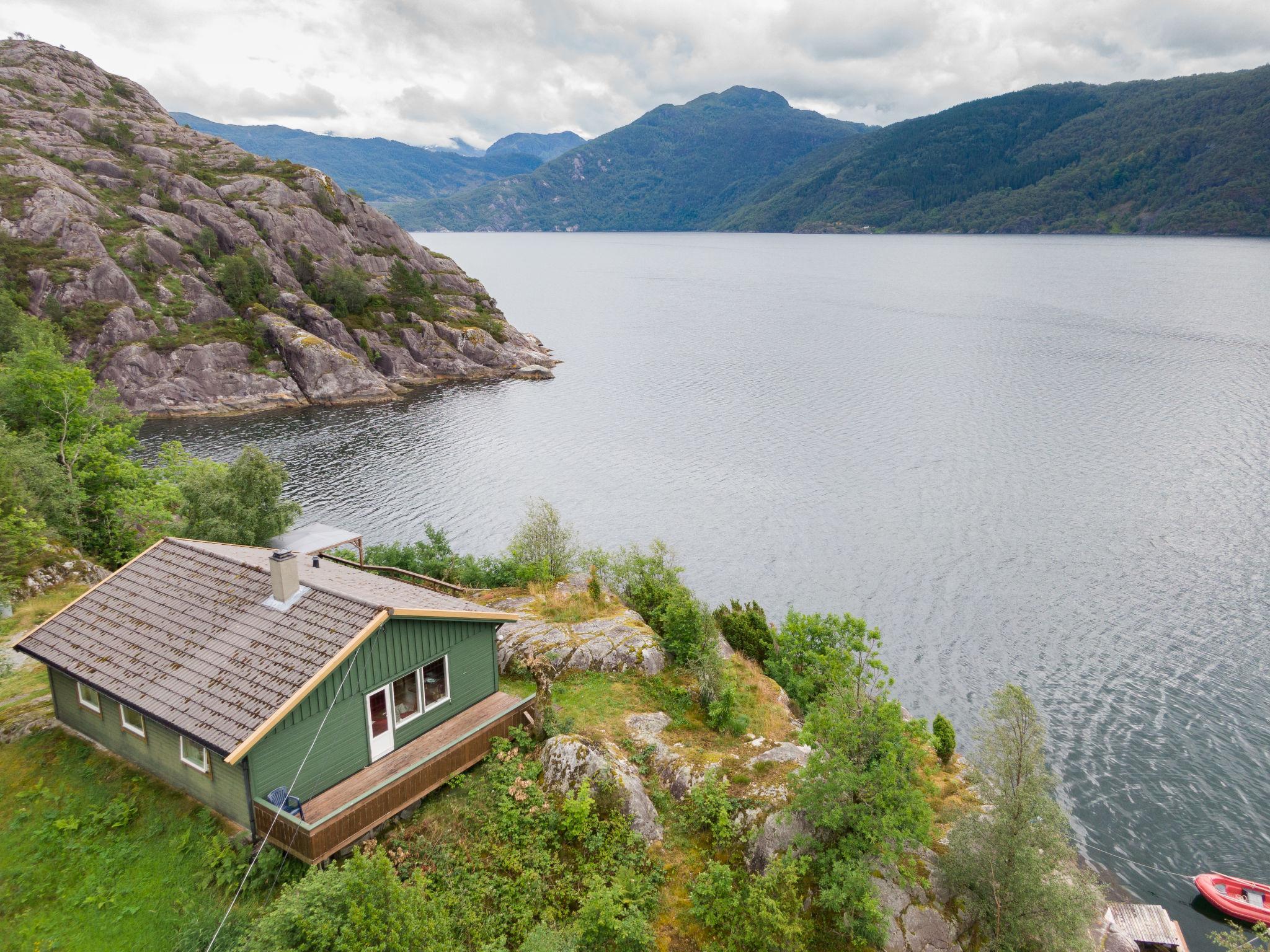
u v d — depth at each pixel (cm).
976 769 2022
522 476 7606
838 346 14638
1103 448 8219
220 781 1786
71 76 15538
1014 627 4859
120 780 1975
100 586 2242
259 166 14375
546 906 1778
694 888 1831
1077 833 3225
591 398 10994
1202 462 7688
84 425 4241
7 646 2745
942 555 5869
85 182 12231
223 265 11344
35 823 1867
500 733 2164
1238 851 3133
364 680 1898
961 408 10012
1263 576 5441
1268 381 10850
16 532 3206
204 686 1806
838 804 1881
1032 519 6475
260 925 1477
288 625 1917
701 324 17650
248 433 9000
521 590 3312
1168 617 4941
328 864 1705
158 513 3903
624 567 3678
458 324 13262
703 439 8869
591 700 2464
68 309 9900
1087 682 4278
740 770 2162
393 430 9281
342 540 3422
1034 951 1884
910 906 1872
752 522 6500
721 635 3122
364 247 14012
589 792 1967
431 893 1723
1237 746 3744
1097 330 15500
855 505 6850
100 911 1656
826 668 3066
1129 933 2595
